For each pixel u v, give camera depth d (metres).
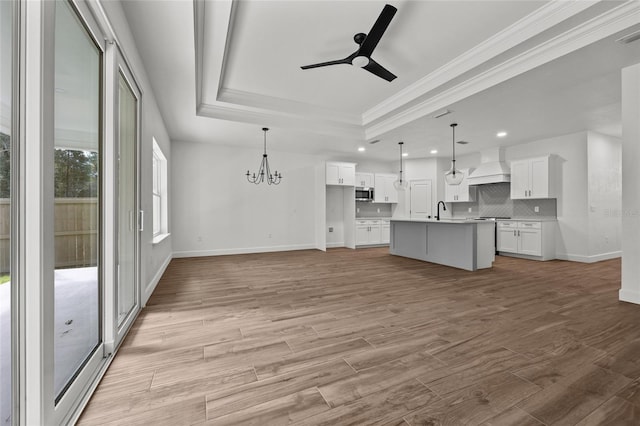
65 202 1.48
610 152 5.50
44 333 1.06
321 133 5.16
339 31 2.74
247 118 4.58
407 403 1.38
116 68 1.85
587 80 3.08
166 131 4.88
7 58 1.01
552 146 5.59
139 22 2.16
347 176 7.11
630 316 2.51
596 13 2.26
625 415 1.28
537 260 5.46
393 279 3.93
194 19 2.16
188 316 2.54
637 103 2.77
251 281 3.81
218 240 6.09
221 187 6.11
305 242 7.06
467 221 4.53
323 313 2.62
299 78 3.69
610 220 5.50
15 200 1.02
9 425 1.03
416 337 2.12
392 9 2.01
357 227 7.33
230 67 3.42
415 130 4.96
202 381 1.56
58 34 1.40
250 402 1.39
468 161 7.24
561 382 1.54
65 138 1.48
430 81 3.65
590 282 3.75
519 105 3.81
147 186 3.01
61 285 1.46
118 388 1.49
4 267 1.01
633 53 2.55
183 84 3.20
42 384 1.05
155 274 3.57
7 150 1.01
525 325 2.33
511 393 1.45
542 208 5.82
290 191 6.87
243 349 1.93
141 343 2.01
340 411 1.32
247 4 2.37
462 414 1.30
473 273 4.31
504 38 2.76
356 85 3.92
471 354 1.86
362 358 1.81
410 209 7.94
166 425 1.23
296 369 1.68
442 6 2.38
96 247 1.77
